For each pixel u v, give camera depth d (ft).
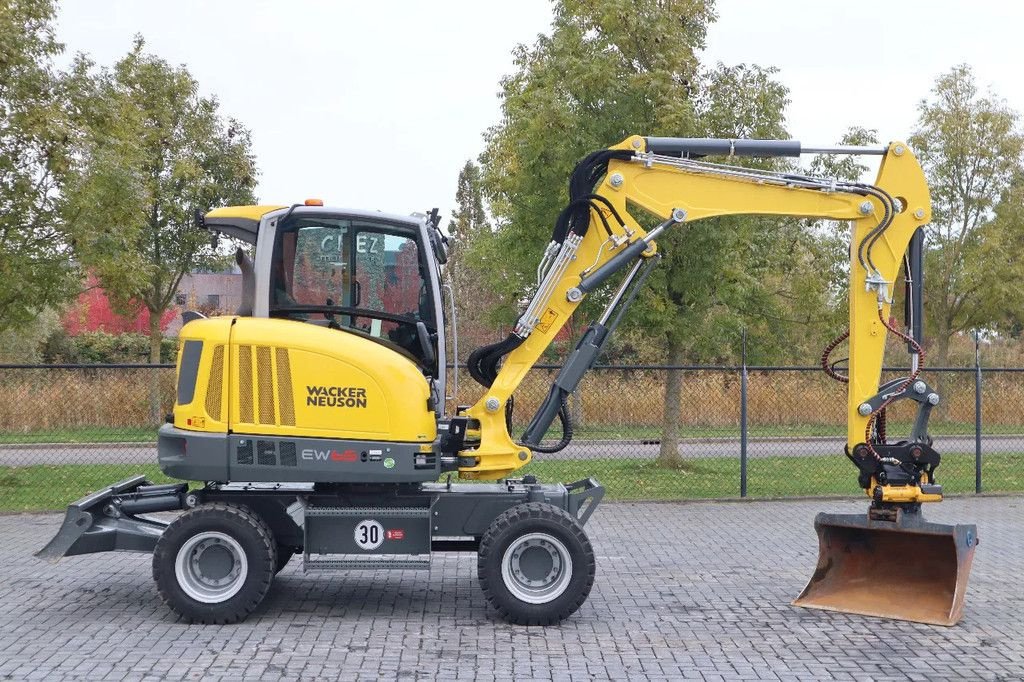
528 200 52.37
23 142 50.47
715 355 59.93
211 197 78.95
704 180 28.76
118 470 54.90
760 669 22.48
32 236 51.03
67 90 52.01
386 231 28.04
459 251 111.65
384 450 26.14
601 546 36.76
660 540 37.88
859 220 28.96
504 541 25.77
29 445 56.54
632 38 51.78
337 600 28.55
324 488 27.66
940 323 88.74
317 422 26.11
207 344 26.27
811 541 37.76
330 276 27.84
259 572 25.73
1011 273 83.35
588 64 50.75
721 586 30.53
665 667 22.52
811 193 28.84
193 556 25.90
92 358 108.17
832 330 61.93
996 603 28.66
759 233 57.31
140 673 21.80
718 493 49.06
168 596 25.67
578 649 23.84
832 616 27.09
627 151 28.50
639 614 27.22
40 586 30.19
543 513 25.93
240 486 28.02
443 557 34.86
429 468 26.37
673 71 51.26
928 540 28.27
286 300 27.61
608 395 56.44
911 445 28.09
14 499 47.21
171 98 77.41
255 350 26.18
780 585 30.68
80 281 52.47
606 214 28.68
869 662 23.04
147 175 62.90
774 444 60.49
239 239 28.55
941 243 87.40
